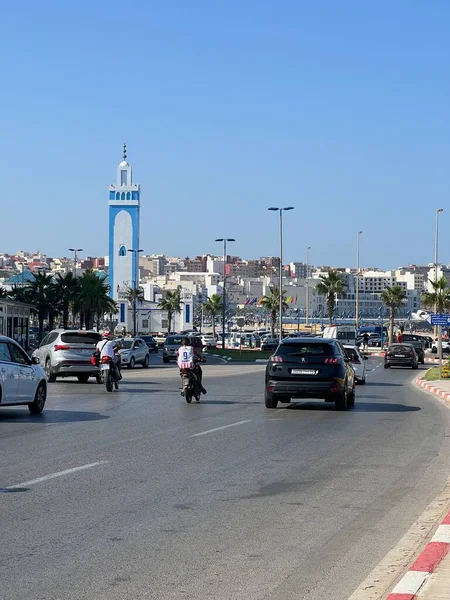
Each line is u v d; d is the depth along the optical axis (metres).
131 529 9.95
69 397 30.70
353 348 43.25
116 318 178.12
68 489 12.38
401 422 23.25
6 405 22.52
